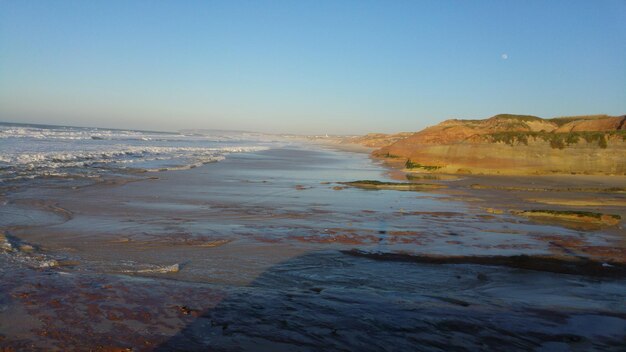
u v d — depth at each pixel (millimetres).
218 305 5270
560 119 52469
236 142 97250
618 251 8578
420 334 4574
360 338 4453
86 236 9031
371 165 35594
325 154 55188
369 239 9273
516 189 19219
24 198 13453
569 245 9039
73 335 4434
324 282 6453
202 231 9750
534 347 4352
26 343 4246
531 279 6820
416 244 8906
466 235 9883
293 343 4324
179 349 4180
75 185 16641
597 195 17344
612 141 25812
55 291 5625
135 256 7625
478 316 5082
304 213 12469
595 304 5695
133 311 5043
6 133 62812
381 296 5770
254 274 6750
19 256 7340
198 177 21688
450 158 28000
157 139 85562
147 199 14328
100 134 90688
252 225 10586
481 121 53500
